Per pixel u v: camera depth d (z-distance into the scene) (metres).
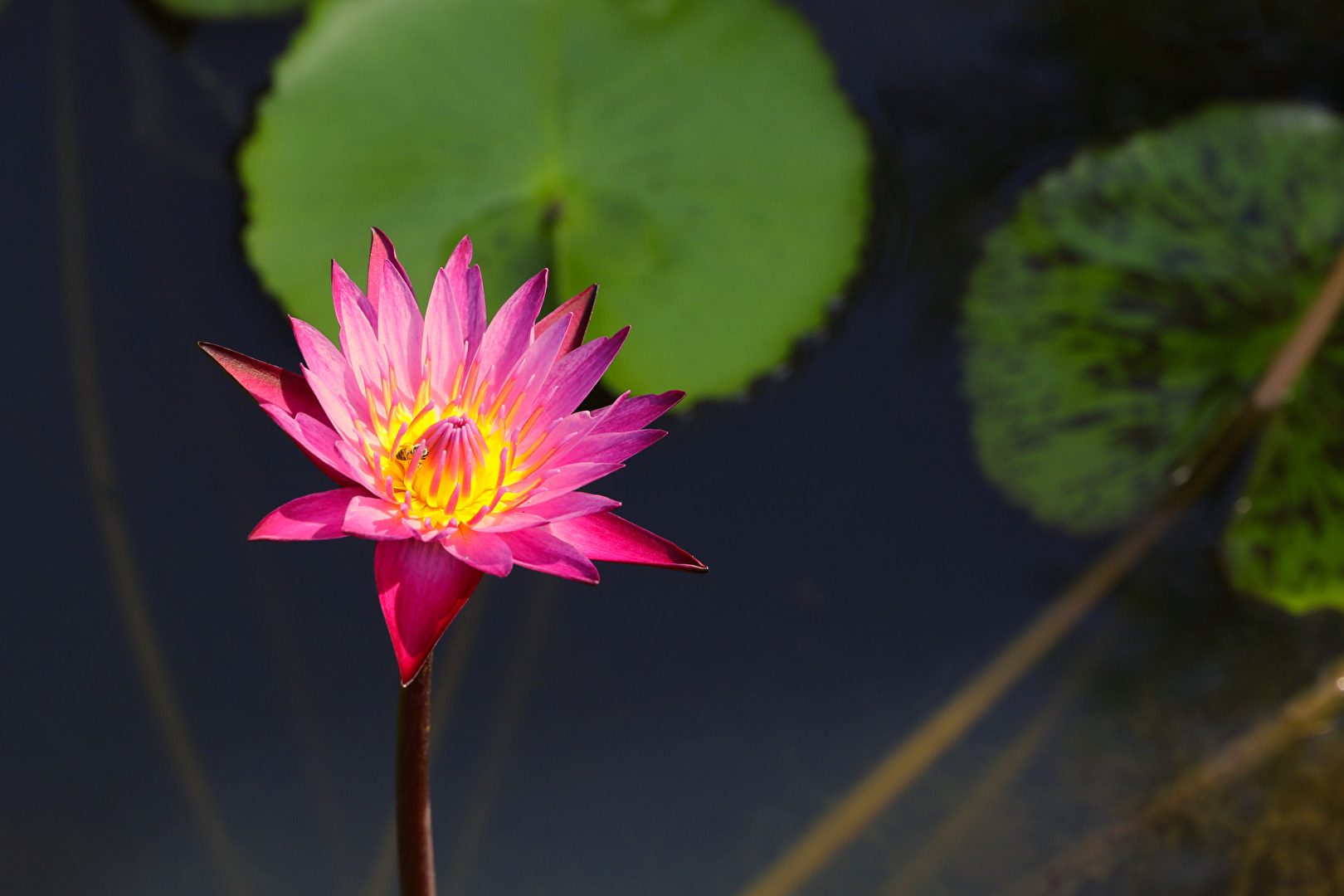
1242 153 3.71
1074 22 4.23
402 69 3.41
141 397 3.08
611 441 1.88
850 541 3.19
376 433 1.89
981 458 3.32
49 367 3.10
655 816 2.73
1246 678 3.06
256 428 3.07
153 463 2.99
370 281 1.89
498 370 1.99
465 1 3.51
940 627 3.11
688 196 3.37
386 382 1.90
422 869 1.93
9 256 3.26
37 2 3.74
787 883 2.66
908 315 3.53
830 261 3.40
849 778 2.84
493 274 3.15
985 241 3.63
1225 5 4.27
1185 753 2.93
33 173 3.42
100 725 2.65
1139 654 3.10
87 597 2.80
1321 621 3.16
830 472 3.28
